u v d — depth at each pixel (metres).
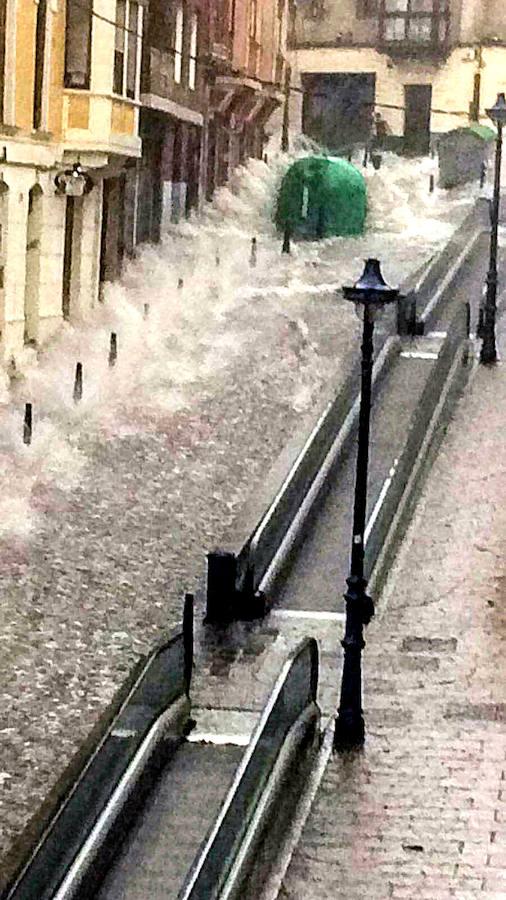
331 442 25.20
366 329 16.59
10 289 33.72
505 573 22.12
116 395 31.67
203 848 12.09
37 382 32.03
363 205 52.91
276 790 14.45
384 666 18.83
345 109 72.94
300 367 34.59
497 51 70.75
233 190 57.59
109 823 13.86
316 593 21.47
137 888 13.48
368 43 71.62
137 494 25.78
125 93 38.16
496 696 18.05
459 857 14.20
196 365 34.56
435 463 26.72
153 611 21.03
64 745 16.89
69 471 26.62
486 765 16.17
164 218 48.88
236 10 55.38
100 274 41.22
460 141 62.44
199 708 17.64
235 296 42.25
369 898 13.41
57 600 21.08
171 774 15.82
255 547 20.80
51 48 35.16
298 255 48.88
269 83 60.03
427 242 51.53
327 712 17.73
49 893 12.38
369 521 21.92
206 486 26.45
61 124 36.38
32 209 35.53
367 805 15.23
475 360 33.41
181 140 50.66
